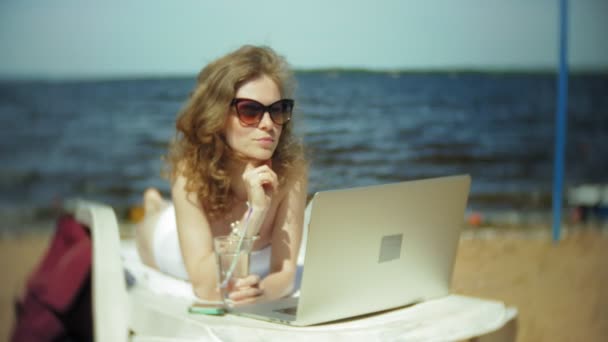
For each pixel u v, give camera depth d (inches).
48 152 353.7
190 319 73.4
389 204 77.4
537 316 159.2
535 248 240.8
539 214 309.0
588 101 393.7
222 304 80.3
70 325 77.1
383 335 73.9
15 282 205.3
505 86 358.0
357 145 275.6
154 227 109.5
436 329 77.6
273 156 95.9
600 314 161.9
